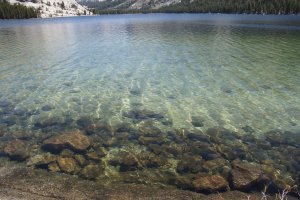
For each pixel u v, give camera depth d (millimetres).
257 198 8219
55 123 13945
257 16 132750
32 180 8953
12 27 82625
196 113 15297
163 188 8711
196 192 8500
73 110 15711
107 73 23750
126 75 23094
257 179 8945
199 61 27859
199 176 9312
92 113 15281
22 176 9172
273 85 20047
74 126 13617
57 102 16953
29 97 17797
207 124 13867
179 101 17156
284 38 44656
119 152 10961
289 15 137000
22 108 15938
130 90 19297
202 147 11445
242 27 67812
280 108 15953
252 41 41406
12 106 16219
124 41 43562
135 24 89625
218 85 20234
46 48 37250
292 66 25328
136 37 49219
